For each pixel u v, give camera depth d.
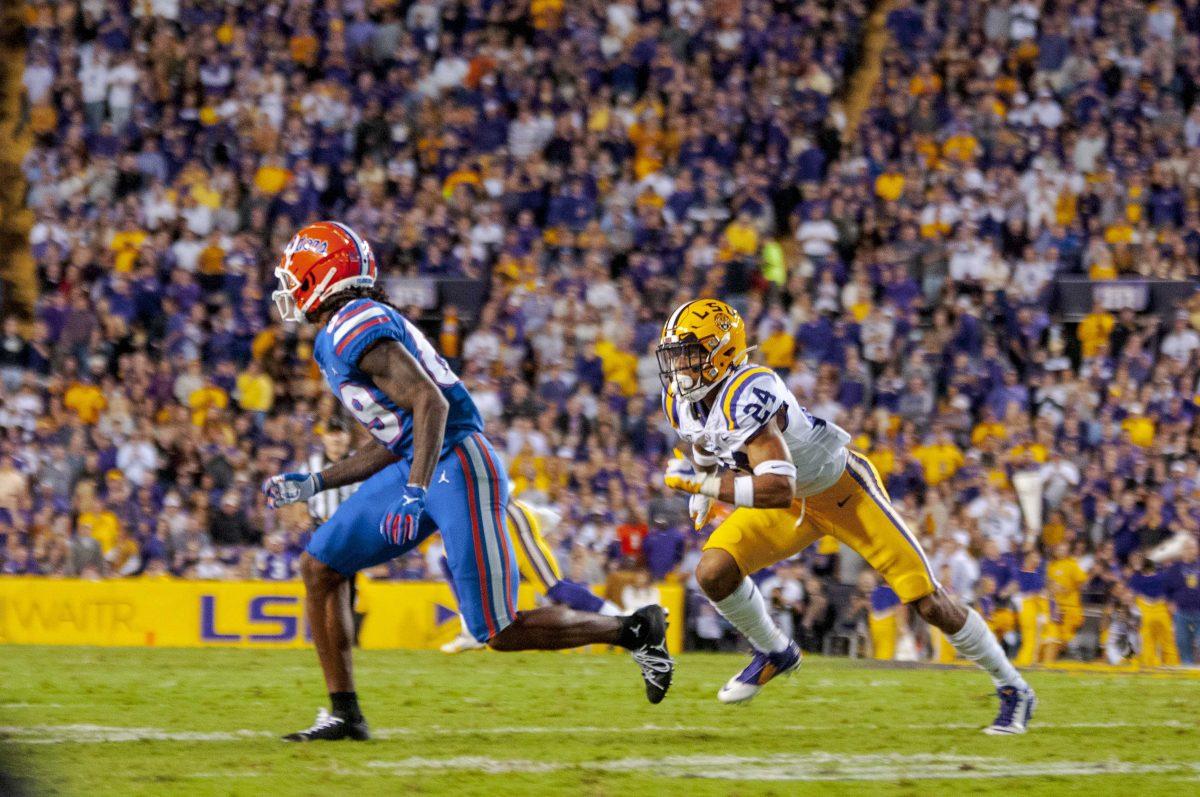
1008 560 34.69
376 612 32.03
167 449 39.22
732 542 17.59
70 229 45.81
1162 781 14.45
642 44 50.84
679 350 16.84
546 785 13.59
